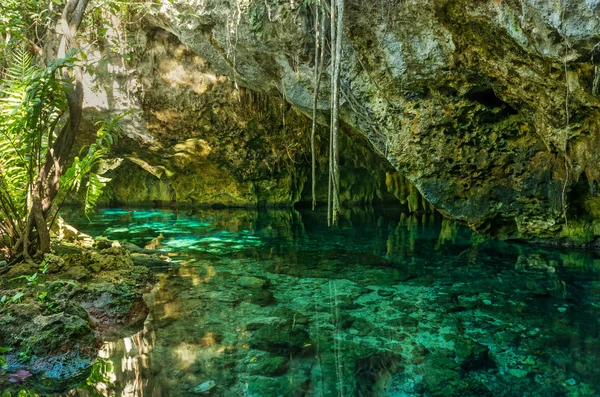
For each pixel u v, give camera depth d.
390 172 10.25
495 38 4.22
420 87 5.32
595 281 4.43
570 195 5.46
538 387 2.55
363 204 12.01
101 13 8.30
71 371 2.85
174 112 9.77
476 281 4.59
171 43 8.93
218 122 10.12
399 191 10.27
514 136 5.49
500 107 5.29
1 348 3.00
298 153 11.07
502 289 4.30
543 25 3.52
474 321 3.54
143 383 2.66
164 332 3.43
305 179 11.88
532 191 5.64
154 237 7.53
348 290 4.40
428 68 5.00
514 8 3.73
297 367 2.85
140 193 13.28
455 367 2.80
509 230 6.34
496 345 3.10
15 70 5.22
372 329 3.42
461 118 5.44
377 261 5.61
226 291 4.42
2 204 4.71
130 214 10.90
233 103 9.75
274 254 6.12
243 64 6.74
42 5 6.56
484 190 5.95
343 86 5.74
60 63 4.20
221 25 6.18
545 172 5.47
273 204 12.07
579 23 3.22
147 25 8.59
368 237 7.38
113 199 13.24
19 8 6.06
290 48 5.67
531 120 5.00
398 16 4.71
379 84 5.49
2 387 2.66
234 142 10.66
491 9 3.93
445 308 3.84
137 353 3.07
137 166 13.09
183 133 10.32
